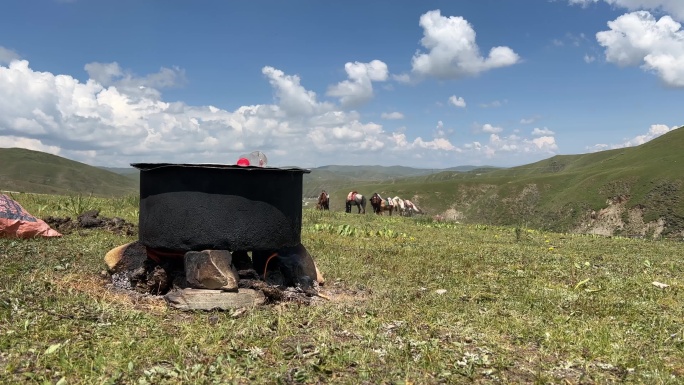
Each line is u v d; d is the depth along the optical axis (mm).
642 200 92688
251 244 5320
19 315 4113
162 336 4059
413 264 8406
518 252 10516
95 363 3375
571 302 6211
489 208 124250
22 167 176000
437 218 24438
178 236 5230
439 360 3832
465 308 5621
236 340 4062
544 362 3992
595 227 96062
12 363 3256
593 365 3986
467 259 9148
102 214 12445
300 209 5996
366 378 3439
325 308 5230
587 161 186750
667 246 13672
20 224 7832
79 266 6137
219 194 5199
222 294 5121
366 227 14930
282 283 6062
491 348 4262
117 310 4660
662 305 6297
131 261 5910
